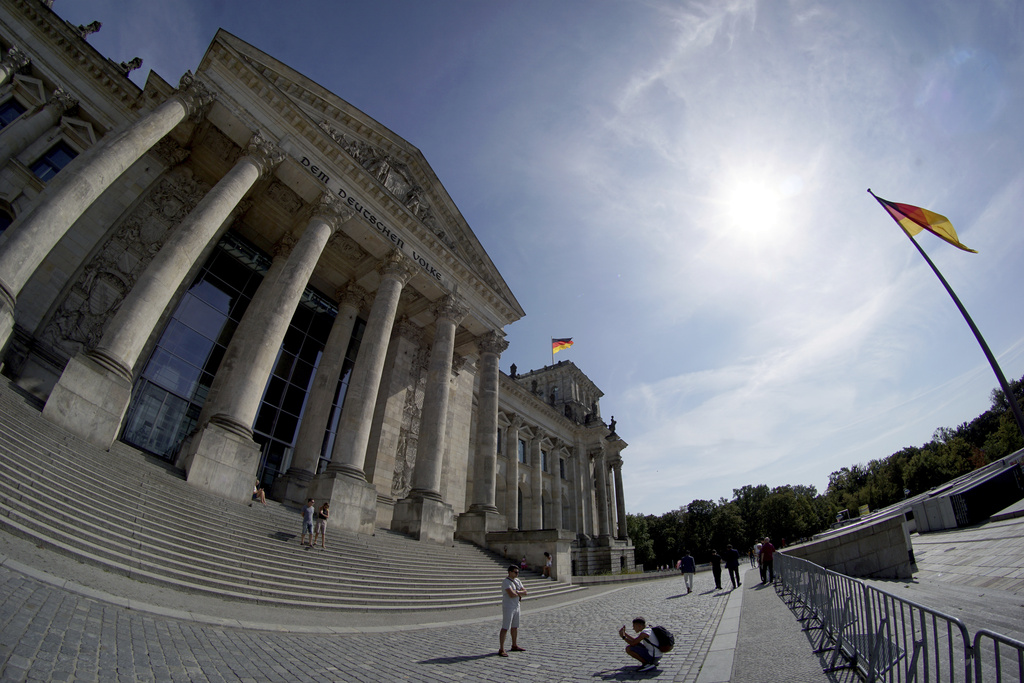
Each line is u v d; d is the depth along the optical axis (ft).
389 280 108.88
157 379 88.48
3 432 44.19
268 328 80.43
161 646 26.08
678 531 410.11
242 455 71.36
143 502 51.39
